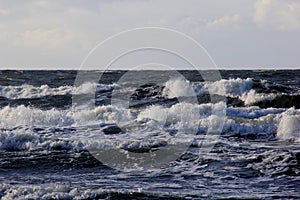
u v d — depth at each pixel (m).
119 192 19.14
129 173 22.97
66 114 35.66
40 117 35.09
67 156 26.06
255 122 33.59
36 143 28.16
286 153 25.80
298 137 31.34
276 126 33.00
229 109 39.06
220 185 20.92
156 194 19.14
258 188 20.48
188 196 19.06
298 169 23.25
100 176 22.44
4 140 28.25
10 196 18.53
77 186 20.47
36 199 18.28
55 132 30.53
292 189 20.38
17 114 35.69
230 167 23.81
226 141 29.70
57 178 22.05
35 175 22.64
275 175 22.50
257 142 29.67
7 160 25.38
